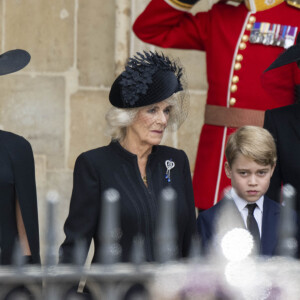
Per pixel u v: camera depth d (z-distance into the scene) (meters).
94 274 8.41
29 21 20.45
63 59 20.58
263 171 12.75
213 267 8.82
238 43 16.50
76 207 12.17
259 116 16.27
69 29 20.53
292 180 13.81
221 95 16.62
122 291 9.02
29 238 12.34
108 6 20.53
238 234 11.12
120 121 12.19
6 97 20.47
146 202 12.02
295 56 13.51
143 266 8.64
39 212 20.41
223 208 12.86
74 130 20.69
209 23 17.05
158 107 12.18
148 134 12.23
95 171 12.15
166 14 17.08
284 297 8.91
